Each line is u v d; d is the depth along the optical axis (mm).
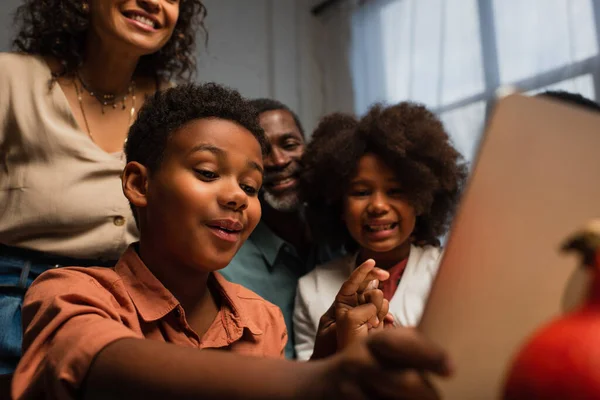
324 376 286
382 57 2055
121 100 1008
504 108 294
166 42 1042
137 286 576
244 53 2102
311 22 2291
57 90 914
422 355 258
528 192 289
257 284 1131
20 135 877
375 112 1086
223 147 576
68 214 854
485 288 286
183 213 559
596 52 1494
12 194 867
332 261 1124
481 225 289
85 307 476
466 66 1787
